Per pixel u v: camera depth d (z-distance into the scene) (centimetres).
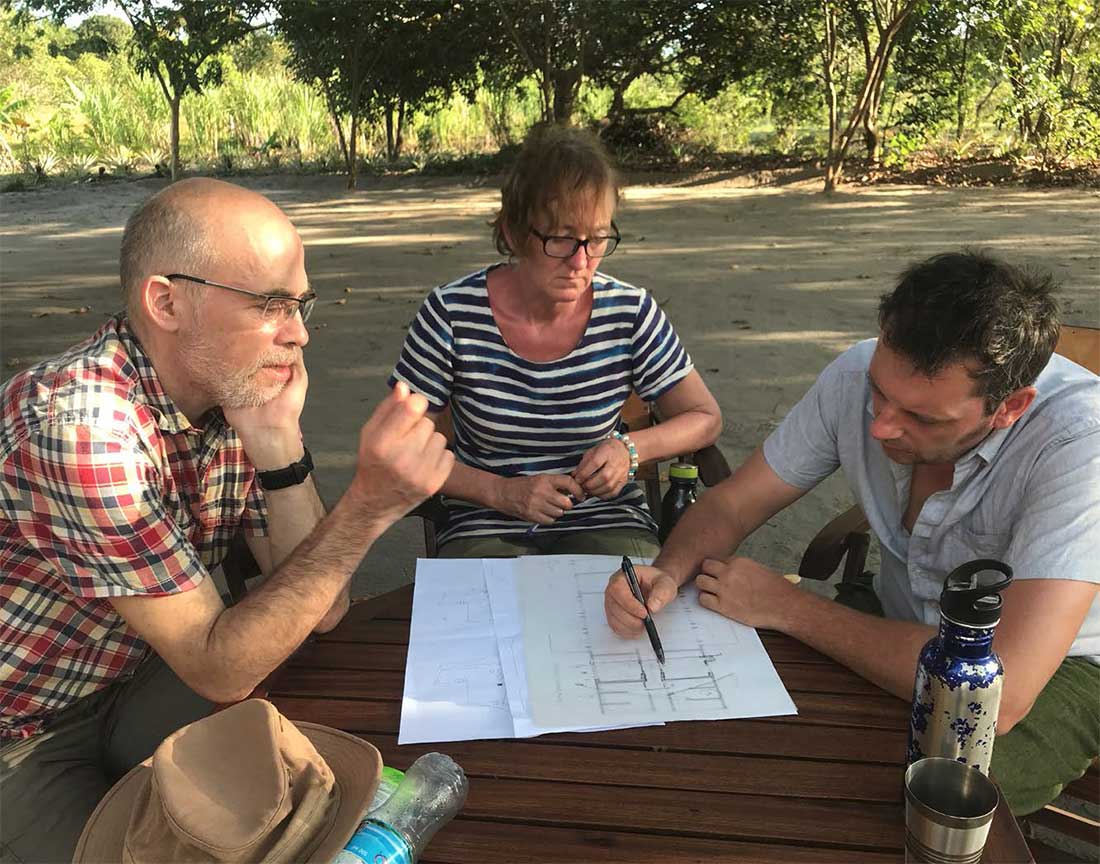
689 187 1319
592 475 225
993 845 120
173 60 1430
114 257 959
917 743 125
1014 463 167
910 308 150
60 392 150
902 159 1320
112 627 169
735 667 159
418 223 1111
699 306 694
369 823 113
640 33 1409
